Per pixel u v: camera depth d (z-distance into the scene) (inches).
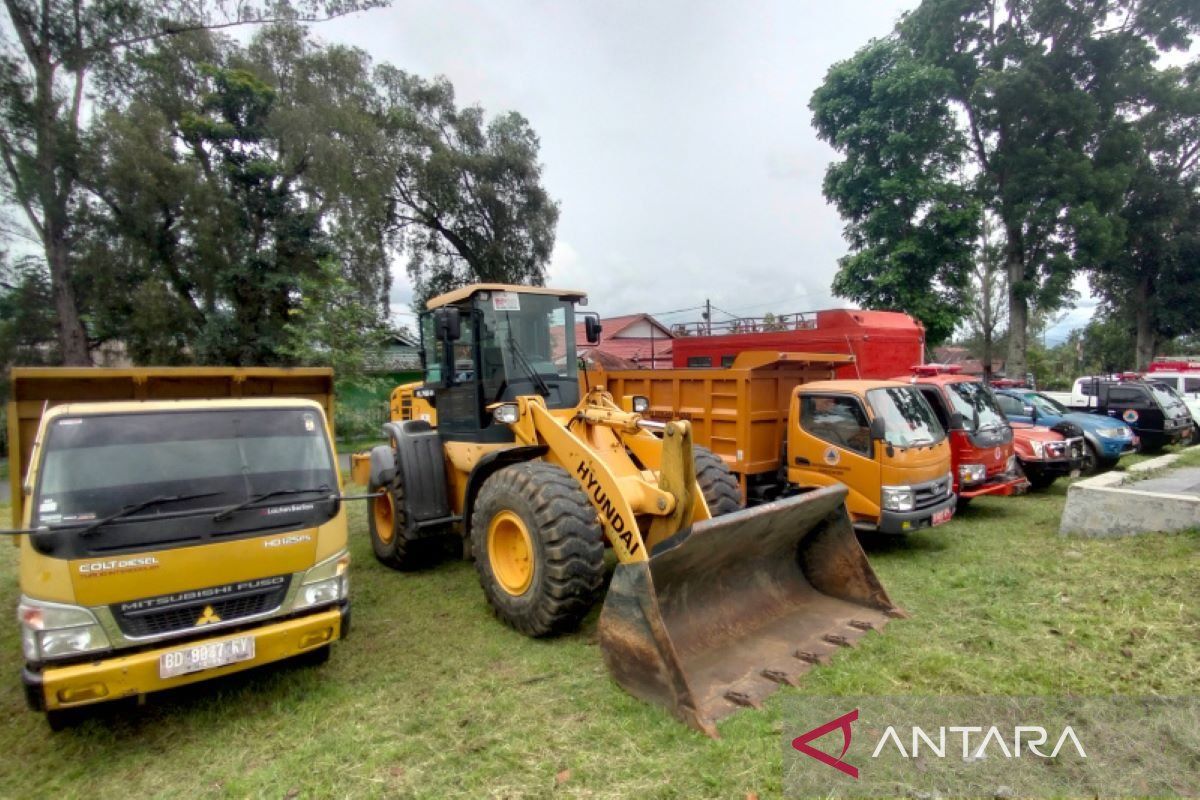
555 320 241.6
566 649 176.2
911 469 260.1
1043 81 837.8
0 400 652.7
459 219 1037.8
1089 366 1599.4
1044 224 826.2
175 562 135.7
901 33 965.2
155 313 654.5
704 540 154.9
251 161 738.2
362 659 176.2
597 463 179.0
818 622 183.2
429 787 121.0
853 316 420.8
